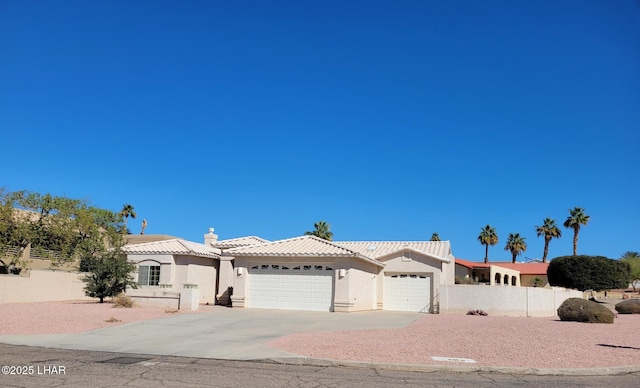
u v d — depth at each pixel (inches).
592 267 1791.3
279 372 437.4
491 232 3280.0
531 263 2819.9
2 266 1339.8
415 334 697.0
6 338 619.2
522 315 1162.0
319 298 1091.9
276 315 955.3
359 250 1441.9
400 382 406.6
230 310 1038.4
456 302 1184.2
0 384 367.2
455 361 487.8
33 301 1146.0
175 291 1131.9
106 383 377.1
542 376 448.1
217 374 422.3
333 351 532.1
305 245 1159.0
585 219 2979.8
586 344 621.6
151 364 465.4
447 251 1395.2
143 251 1279.5
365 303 1199.6
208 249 1407.5
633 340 676.1
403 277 1298.0
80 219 1412.4
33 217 1373.0
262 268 1136.2
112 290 1090.1
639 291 2925.7
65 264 1469.0
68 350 543.8
